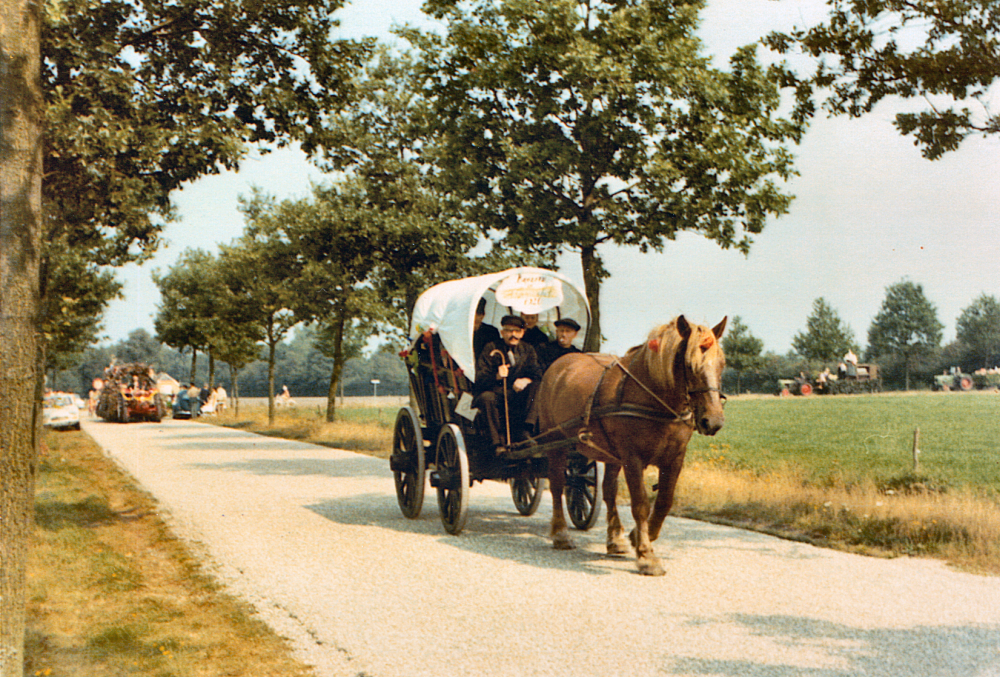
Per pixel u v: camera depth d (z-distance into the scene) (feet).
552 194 51.57
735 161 47.32
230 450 71.82
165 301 141.49
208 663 17.06
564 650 17.47
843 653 17.03
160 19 35.81
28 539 14.01
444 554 27.58
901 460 59.88
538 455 29.71
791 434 87.61
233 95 38.58
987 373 210.59
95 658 17.15
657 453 24.67
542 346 33.35
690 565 25.52
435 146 68.59
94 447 74.02
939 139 25.45
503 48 49.06
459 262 70.38
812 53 25.68
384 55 70.59
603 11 48.55
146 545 29.91
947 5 23.20
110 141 30.45
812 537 29.84
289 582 23.82
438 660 16.99
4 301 13.91
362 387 333.62
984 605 20.66
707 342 23.25
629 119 48.80
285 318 105.70
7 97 14.19
